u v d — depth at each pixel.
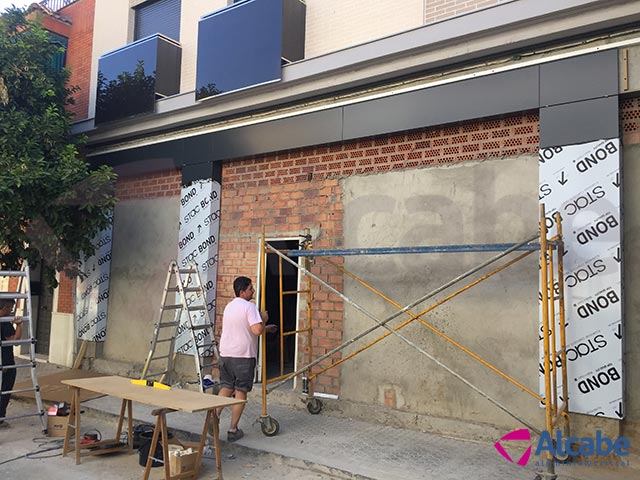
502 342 5.32
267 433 5.47
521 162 5.36
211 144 7.57
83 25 9.98
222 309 7.40
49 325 10.27
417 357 5.79
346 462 4.75
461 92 5.60
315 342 6.50
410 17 6.30
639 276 4.72
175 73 8.35
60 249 7.77
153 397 4.58
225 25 7.21
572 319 4.82
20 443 5.52
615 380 4.60
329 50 6.88
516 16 5.07
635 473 4.46
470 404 5.46
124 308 8.59
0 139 7.17
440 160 5.83
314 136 6.60
